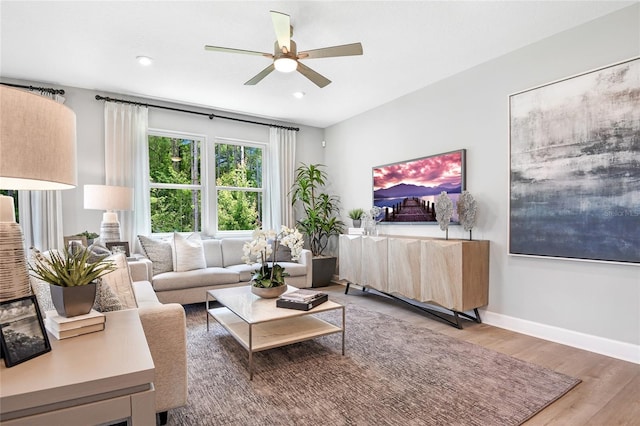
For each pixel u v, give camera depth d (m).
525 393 2.09
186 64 3.48
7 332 0.96
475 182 3.58
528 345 2.87
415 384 2.21
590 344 2.74
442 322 3.53
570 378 2.28
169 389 1.72
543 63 3.02
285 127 5.62
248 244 3.03
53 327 1.20
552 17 2.68
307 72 2.81
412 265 3.77
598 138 2.67
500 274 3.36
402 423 1.80
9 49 3.12
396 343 2.94
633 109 2.50
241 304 2.70
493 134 3.41
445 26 2.79
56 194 3.90
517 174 3.19
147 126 4.50
